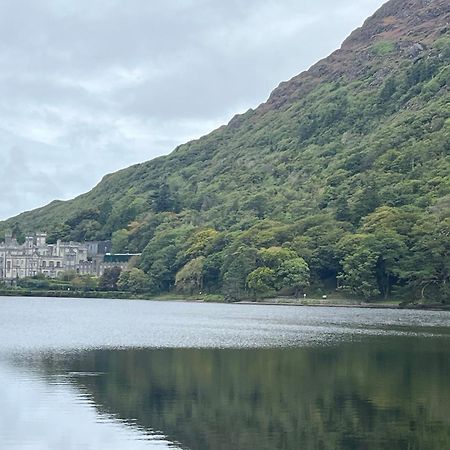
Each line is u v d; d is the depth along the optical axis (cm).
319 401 5103
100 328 12231
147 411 4769
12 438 4109
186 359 7431
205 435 4181
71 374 6288
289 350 8356
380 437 4147
